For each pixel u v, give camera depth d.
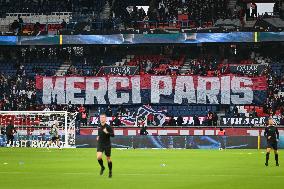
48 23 84.94
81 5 86.88
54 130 61.97
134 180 28.20
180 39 78.94
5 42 80.19
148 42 79.25
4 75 80.25
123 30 79.62
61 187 24.98
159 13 83.50
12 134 66.38
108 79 77.38
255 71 76.88
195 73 76.69
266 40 77.56
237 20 80.88
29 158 45.72
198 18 82.50
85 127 71.06
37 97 77.38
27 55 83.31
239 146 65.12
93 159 44.75
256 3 85.38
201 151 58.66
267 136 38.72
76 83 77.44
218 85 75.88
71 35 79.81
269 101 73.56
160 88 76.81
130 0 87.00
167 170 34.59
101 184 26.22
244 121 71.44
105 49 83.44
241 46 81.75
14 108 75.12
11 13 86.69
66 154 51.72
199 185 25.84
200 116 73.12
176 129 70.25
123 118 73.25
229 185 25.88
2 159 44.34
